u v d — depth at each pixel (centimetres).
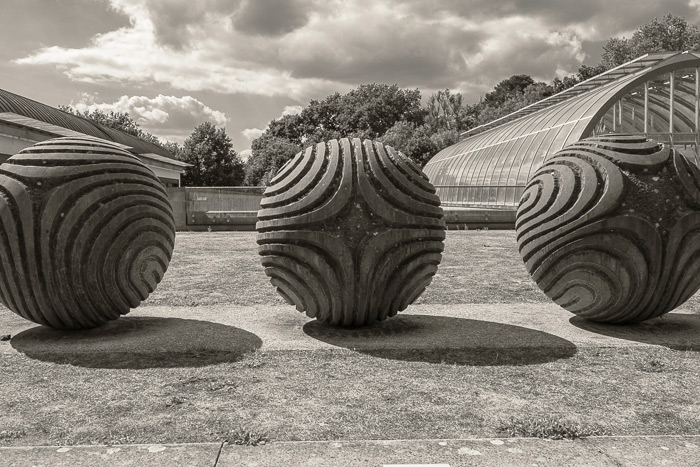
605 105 2584
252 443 393
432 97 8619
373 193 645
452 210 2678
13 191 617
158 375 545
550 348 636
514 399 485
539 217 702
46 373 552
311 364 578
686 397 492
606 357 605
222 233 2517
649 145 692
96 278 645
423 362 586
